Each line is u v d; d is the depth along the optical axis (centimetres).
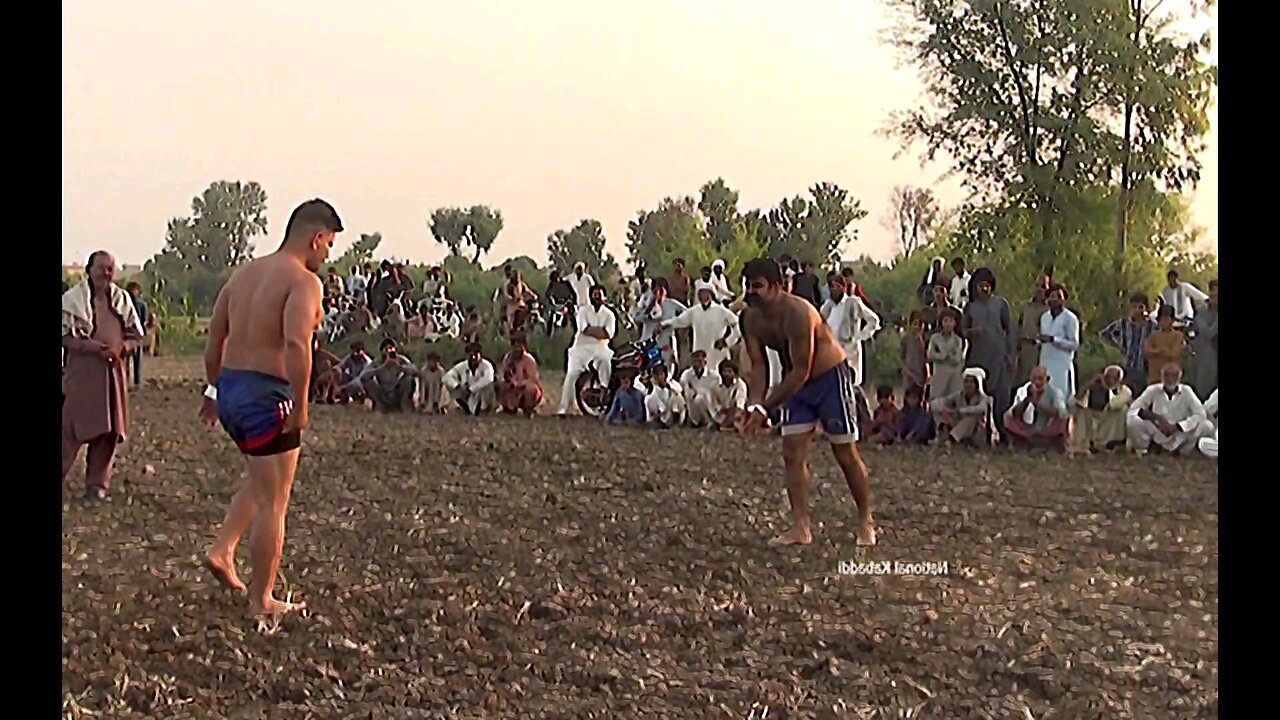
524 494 1309
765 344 1059
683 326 2080
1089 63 3034
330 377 2302
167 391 2514
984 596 912
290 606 842
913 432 1698
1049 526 1159
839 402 1052
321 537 1088
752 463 1529
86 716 661
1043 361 1695
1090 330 2903
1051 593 922
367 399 2280
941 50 3136
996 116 3084
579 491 1331
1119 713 681
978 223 3109
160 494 1291
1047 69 3059
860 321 1862
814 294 2022
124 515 1178
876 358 2423
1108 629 830
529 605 865
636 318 2269
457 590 909
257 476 823
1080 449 1650
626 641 795
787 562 1002
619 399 1989
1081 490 1341
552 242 4441
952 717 673
